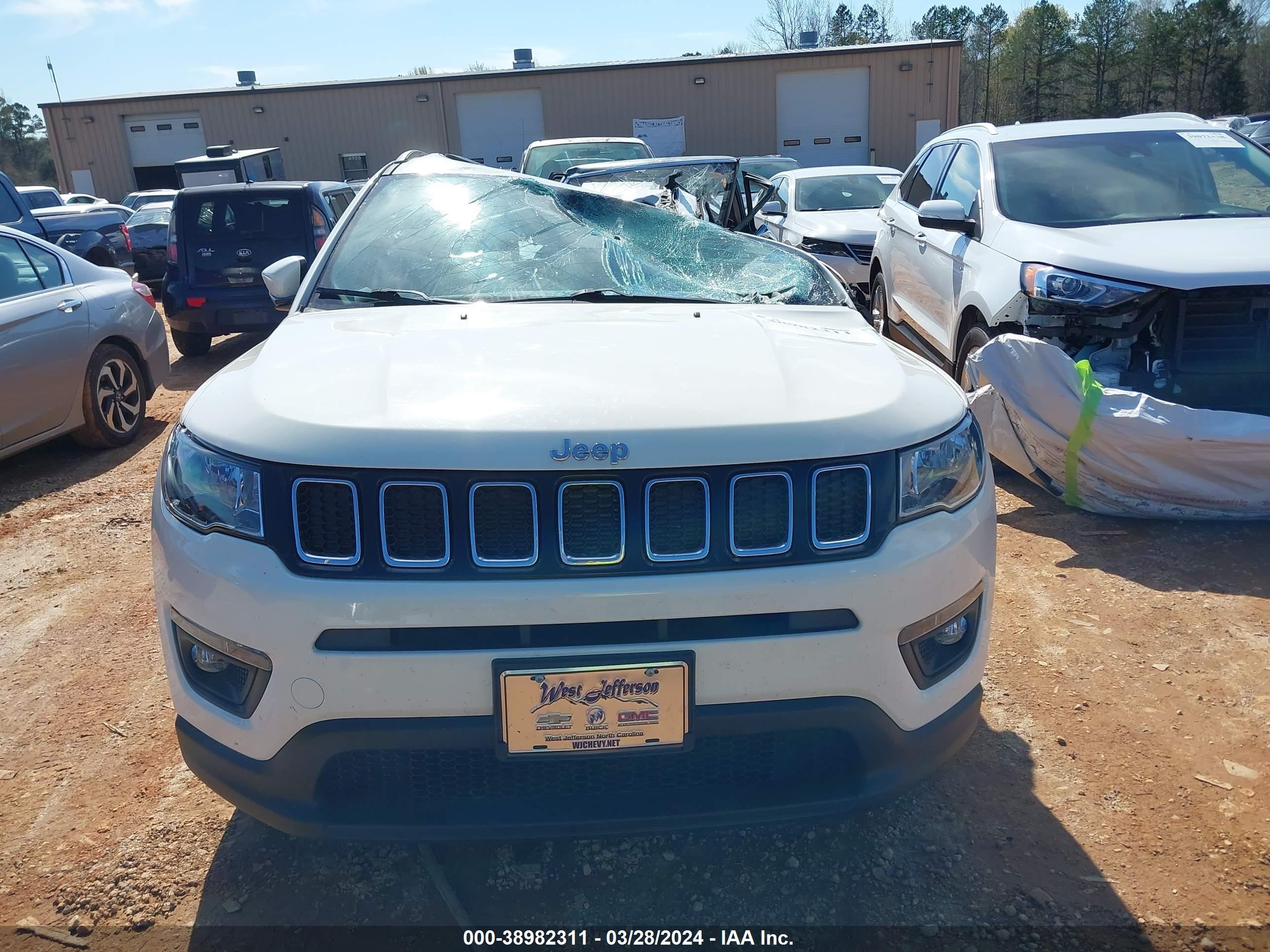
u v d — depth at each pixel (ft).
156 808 8.68
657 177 18.97
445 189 11.54
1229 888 7.49
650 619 6.37
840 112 91.76
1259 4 198.29
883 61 90.22
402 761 6.72
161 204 56.44
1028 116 217.97
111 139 98.73
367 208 11.14
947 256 18.98
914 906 7.38
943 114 91.30
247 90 95.76
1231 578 12.60
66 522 16.29
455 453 6.34
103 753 9.57
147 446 21.12
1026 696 10.19
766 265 10.92
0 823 8.52
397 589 6.27
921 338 21.15
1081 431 14.06
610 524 6.40
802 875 7.74
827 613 6.56
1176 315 14.26
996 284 16.30
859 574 6.55
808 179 35.63
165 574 6.99
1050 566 13.24
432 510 6.36
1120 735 9.47
